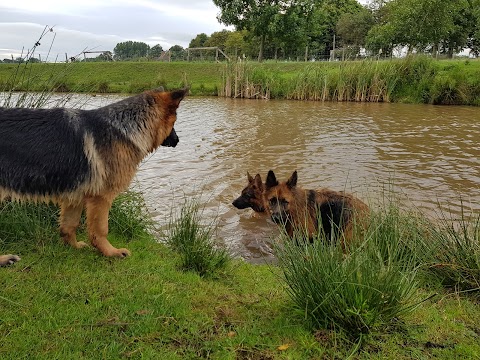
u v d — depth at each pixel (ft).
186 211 7.41
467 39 63.77
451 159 12.69
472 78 30.14
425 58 32.81
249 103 29.53
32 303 4.16
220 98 33.47
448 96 29.22
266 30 51.44
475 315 4.30
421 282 4.99
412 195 9.34
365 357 3.56
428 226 5.83
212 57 67.26
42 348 3.49
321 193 7.20
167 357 3.44
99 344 3.55
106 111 5.23
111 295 4.43
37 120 4.85
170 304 4.28
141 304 4.24
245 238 7.45
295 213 7.02
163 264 5.39
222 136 16.37
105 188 5.21
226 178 10.72
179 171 11.31
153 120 5.51
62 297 4.32
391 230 5.46
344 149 14.02
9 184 4.73
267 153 13.43
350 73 31.01
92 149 4.96
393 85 30.48
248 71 33.83
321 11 55.31
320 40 79.77
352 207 6.73
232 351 3.56
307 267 4.13
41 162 4.76
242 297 4.64
